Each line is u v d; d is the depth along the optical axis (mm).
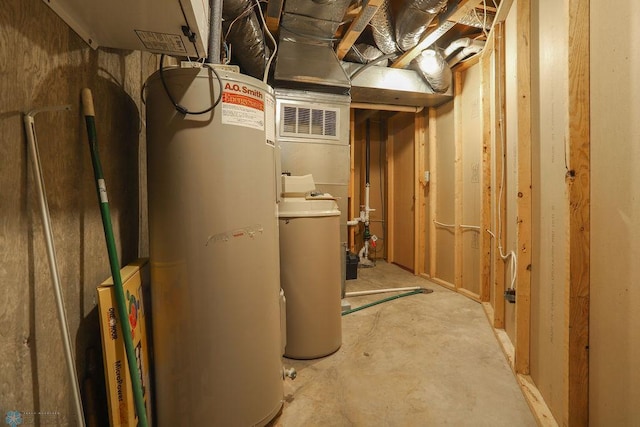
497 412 1422
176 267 1145
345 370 1772
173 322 1163
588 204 1071
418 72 3188
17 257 748
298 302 1868
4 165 710
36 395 811
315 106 2934
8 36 719
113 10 930
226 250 1156
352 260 3758
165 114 1128
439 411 1430
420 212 3893
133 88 1461
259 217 1238
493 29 2244
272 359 1326
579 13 1069
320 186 2967
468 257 3115
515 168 1907
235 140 1156
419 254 3916
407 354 1942
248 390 1226
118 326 1001
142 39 1115
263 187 1250
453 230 3332
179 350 1162
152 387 1263
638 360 860
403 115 4328
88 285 1072
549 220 1396
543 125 1468
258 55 2578
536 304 1560
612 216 960
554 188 1340
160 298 1180
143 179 1584
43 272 833
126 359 1021
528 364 1654
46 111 848
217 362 1162
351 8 2406
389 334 2225
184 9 926
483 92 2654
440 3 2033
